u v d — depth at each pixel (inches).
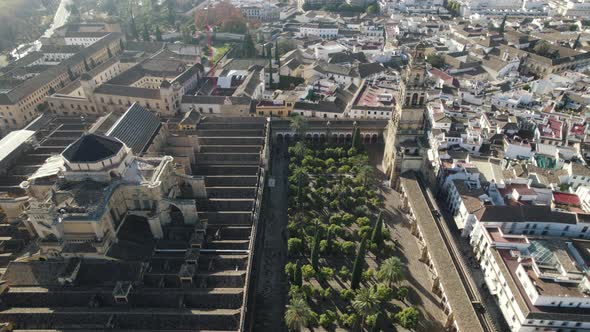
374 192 6378.0
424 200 5826.8
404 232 5748.0
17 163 6240.2
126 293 3939.5
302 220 5684.1
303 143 7263.8
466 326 4003.4
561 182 6210.6
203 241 4744.1
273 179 6884.8
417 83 5949.8
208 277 4296.3
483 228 5068.9
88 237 4330.7
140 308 3971.5
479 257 5187.0
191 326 3811.5
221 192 5585.6
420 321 4466.0
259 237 5492.1
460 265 4815.5
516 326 4222.4
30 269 4247.0
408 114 6235.2
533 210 5295.3
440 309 4601.4
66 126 7293.3
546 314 4030.5
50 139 6781.5
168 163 5113.2
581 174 6131.9
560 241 4975.4
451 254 5009.8
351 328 4392.2
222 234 4953.3
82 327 3779.5
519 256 4650.6
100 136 4707.2
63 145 6712.6
